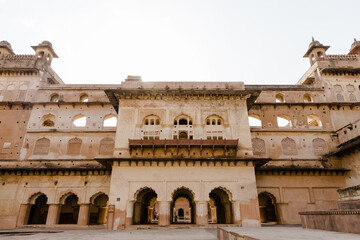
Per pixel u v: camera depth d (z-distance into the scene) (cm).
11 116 2530
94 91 2728
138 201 1988
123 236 1235
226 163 1852
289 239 593
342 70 2745
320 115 2564
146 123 2056
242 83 2214
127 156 1866
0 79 2727
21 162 2334
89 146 2434
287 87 2775
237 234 771
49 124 2794
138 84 2180
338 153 2297
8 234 1428
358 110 2570
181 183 1789
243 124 2002
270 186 2245
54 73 3089
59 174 2259
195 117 2034
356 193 1103
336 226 890
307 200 2205
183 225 1691
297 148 2427
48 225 2075
